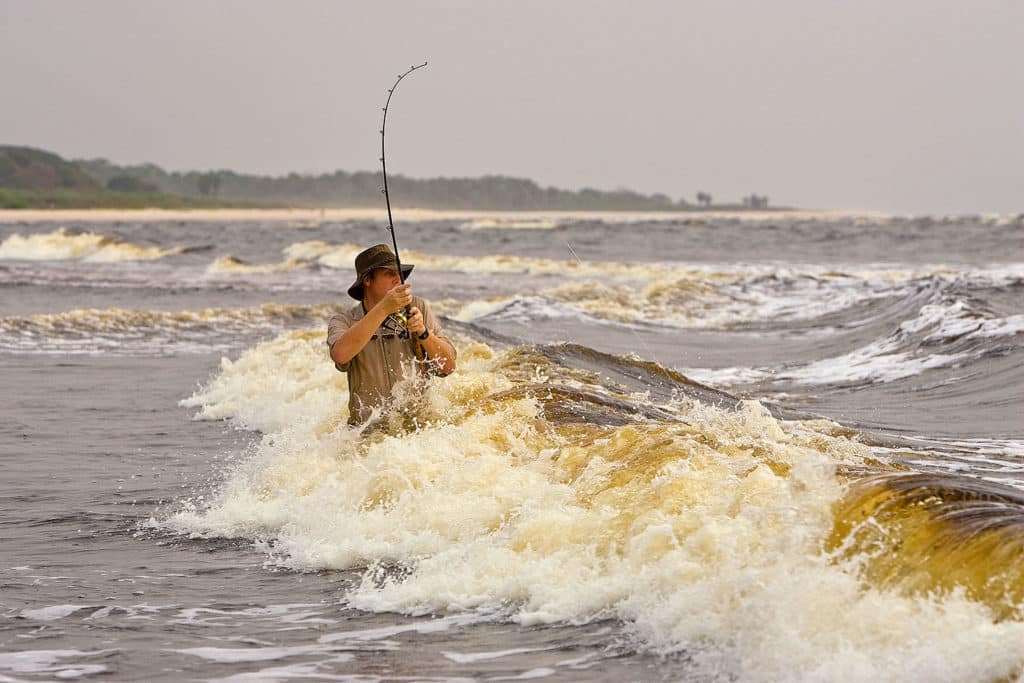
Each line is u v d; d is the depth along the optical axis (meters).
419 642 15.97
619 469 21.19
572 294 106.06
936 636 13.55
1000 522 15.12
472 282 143.62
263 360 51.56
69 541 22.70
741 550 16.42
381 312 25.95
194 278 146.12
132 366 58.69
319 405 39.34
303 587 19.00
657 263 193.12
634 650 15.06
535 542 18.75
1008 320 60.19
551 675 14.41
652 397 37.19
